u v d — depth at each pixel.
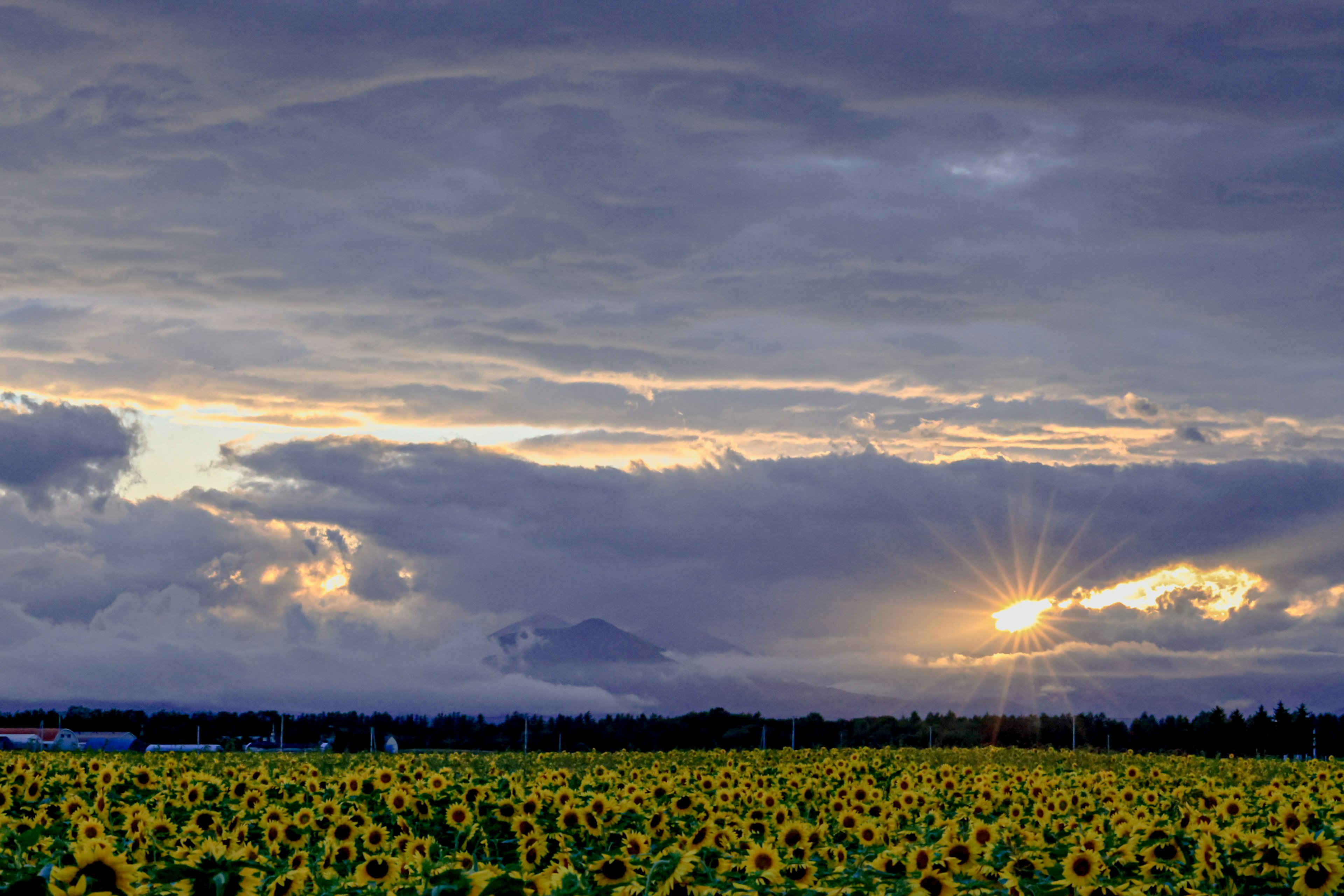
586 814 16.19
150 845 14.62
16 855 12.09
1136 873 13.80
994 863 13.69
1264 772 33.28
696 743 89.06
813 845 14.85
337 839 15.75
